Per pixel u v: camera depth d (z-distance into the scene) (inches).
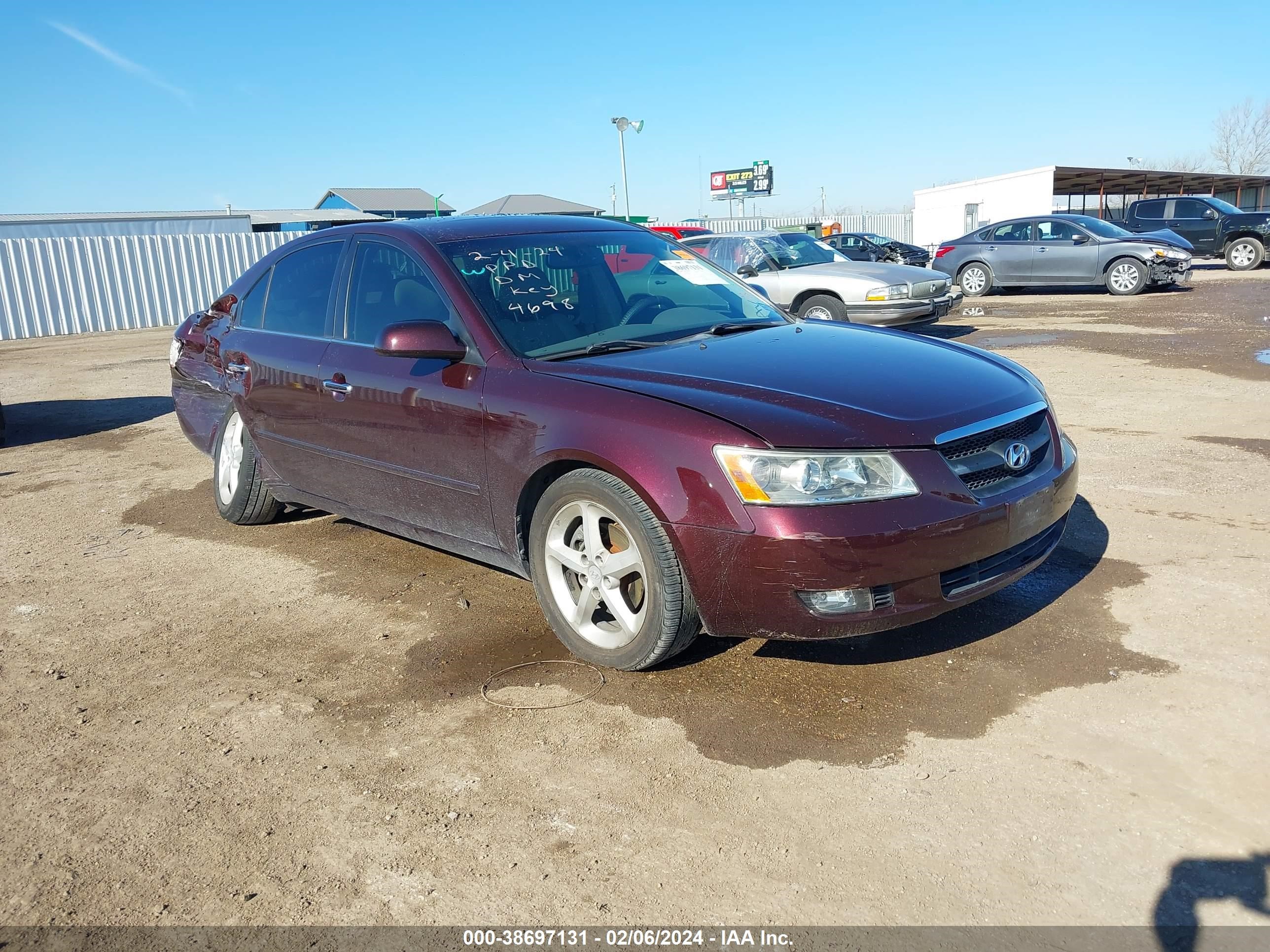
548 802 106.4
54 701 136.5
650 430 121.6
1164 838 94.8
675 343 149.0
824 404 121.3
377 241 171.2
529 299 153.5
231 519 211.9
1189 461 222.7
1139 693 121.3
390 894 93.4
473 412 142.7
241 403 196.4
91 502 244.1
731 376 130.6
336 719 127.3
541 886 93.4
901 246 1085.8
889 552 113.1
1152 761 107.1
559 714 124.8
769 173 2650.1
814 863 94.3
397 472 160.2
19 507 242.2
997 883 90.2
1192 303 576.4
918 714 119.8
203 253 873.5
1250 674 124.2
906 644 138.4
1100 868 91.4
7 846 103.8
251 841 102.4
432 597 167.5
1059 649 134.2
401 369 156.0
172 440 318.7
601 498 127.5
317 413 174.4
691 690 129.0
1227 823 96.3
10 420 375.2
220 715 130.0
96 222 1328.7
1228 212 861.8
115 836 104.5
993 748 111.7
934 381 131.9
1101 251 647.1
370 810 107.0
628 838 99.7
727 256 487.2
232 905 92.9
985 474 123.2
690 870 94.4
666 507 119.1
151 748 122.4
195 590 177.3
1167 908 86.0
